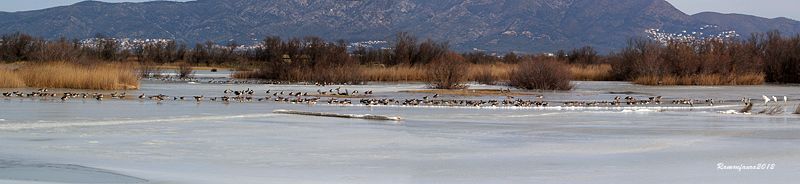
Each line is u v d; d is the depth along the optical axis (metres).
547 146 13.27
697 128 17.38
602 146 13.30
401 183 8.91
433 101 29.05
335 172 9.84
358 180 9.15
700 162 10.98
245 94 35.44
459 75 46.72
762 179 9.24
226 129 16.17
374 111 23.67
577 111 24.39
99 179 8.79
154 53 142.12
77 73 40.47
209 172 9.67
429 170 10.12
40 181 8.50
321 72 60.91
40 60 53.22
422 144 13.52
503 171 10.05
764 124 18.73
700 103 31.25
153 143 13.16
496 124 18.34
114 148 12.28
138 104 26.03
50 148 12.09
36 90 36.56
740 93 43.12
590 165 10.68
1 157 10.75
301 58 66.12
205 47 160.75
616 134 15.73
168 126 16.80
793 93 43.19
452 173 9.80
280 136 14.74
